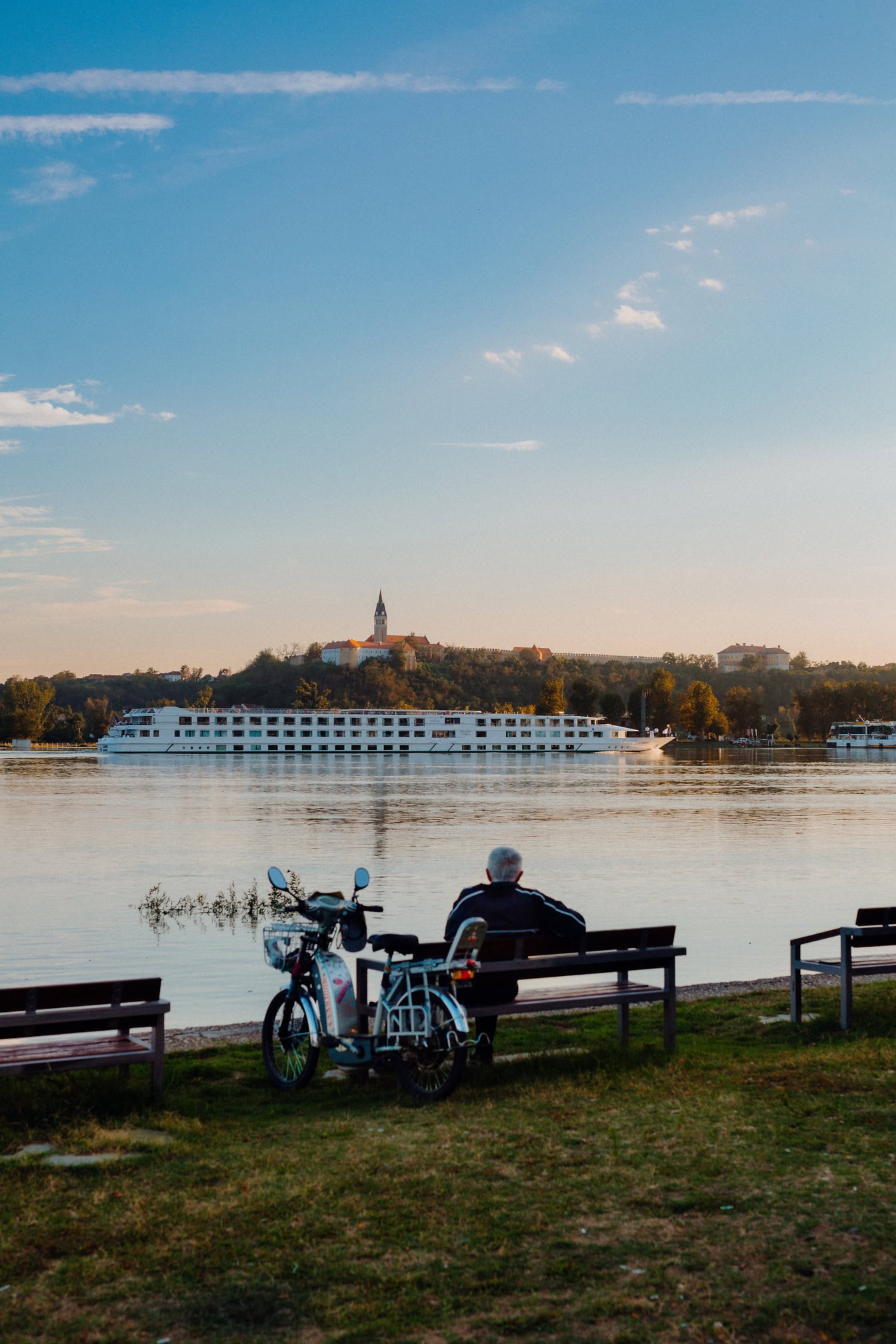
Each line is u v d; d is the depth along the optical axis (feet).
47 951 79.97
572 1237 23.32
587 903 101.60
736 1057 41.09
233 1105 35.14
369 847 153.79
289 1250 22.81
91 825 191.83
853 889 110.73
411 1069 36.22
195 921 93.66
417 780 368.68
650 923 89.97
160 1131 31.63
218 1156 28.86
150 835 173.68
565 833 175.94
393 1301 20.65
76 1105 33.88
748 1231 23.52
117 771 440.45
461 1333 19.65
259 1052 44.86
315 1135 30.83
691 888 111.55
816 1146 28.60
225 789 309.63
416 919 91.86
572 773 429.79
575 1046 44.73
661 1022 50.19
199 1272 21.89
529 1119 31.78
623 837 167.84
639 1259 22.34
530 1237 23.36
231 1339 19.47
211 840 164.25
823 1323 19.86
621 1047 41.32
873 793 300.61
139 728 618.03
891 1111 31.45
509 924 39.09
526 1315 20.15
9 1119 32.96
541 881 116.78
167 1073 39.70
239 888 113.39
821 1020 47.67
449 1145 29.40
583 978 66.85
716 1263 22.09
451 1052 39.37
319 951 38.37
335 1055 36.81
